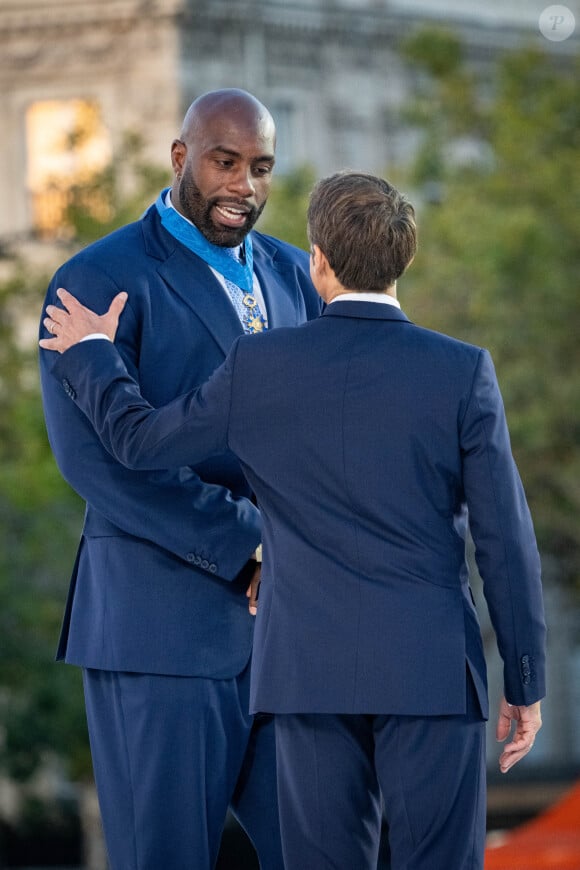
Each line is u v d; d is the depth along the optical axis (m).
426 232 32.97
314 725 6.79
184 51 43.88
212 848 7.92
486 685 6.83
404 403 6.73
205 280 8.01
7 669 31.33
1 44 44.72
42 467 31.12
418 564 6.70
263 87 45.12
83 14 44.06
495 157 35.06
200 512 7.78
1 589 30.97
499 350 32.16
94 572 8.00
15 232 44.06
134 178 36.31
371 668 6.64
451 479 6.80
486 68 47.56
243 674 8.00
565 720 45.56
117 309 7.69
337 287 7.00
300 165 34.53
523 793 39.12
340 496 6.73
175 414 7.00
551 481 33.69
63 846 40.84
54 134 44.62
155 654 7.77
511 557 6.77
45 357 7.84
